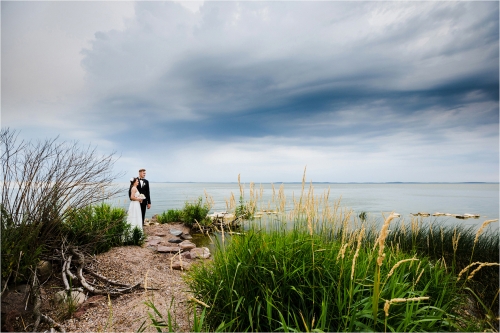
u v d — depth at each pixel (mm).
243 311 2922
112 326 3154
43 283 3904
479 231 2537
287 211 4969
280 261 3252
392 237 7461
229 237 3971
